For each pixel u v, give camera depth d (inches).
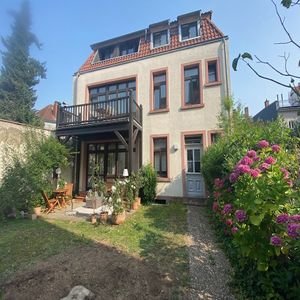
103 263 159.3
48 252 180.2
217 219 227.8
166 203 410.9
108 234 223.8
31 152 354.3
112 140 486.6
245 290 118.4
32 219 290.2
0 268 154.2
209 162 293.7
